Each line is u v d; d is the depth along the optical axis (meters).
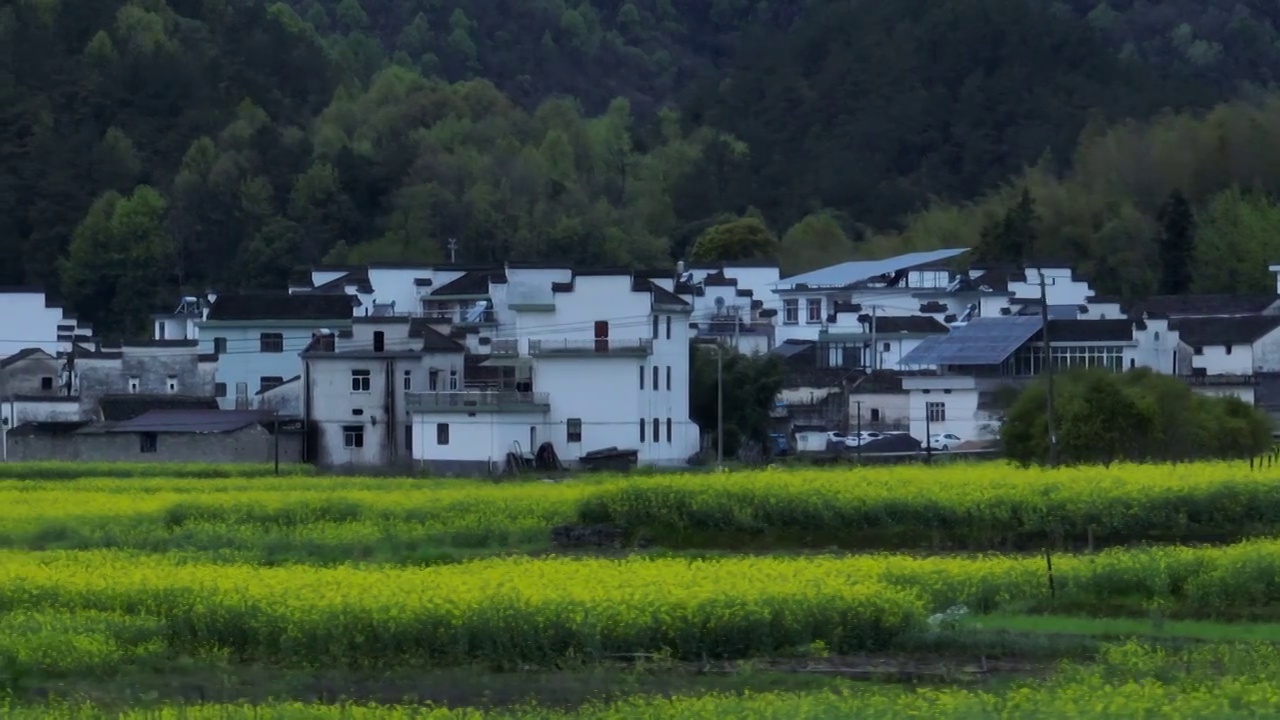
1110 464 90.81
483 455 122.25
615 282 129.25
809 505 74.50
